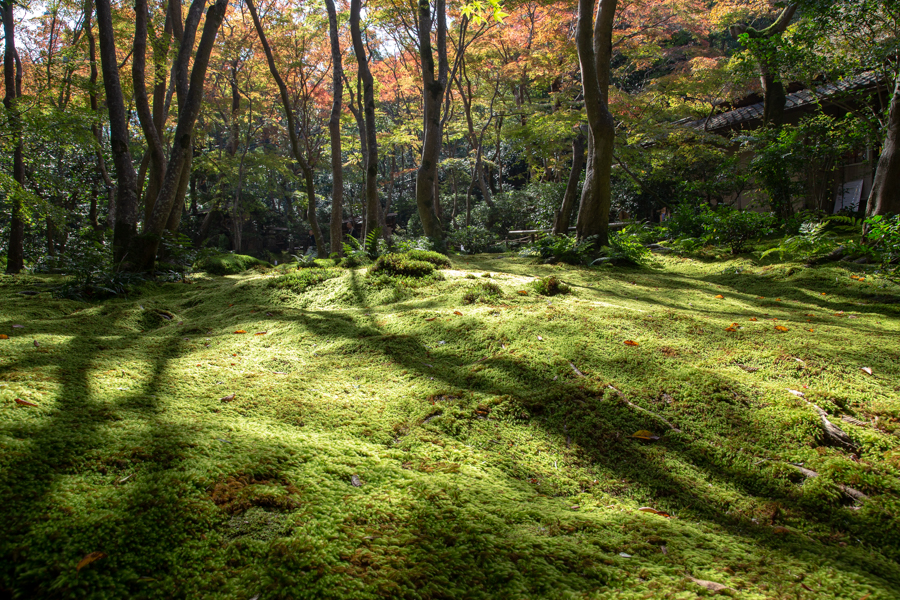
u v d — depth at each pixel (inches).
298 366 128.9
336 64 517.0
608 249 350.9
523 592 51.4
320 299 211.6
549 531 64.7
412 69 739.4
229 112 919.7
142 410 87.1
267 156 812.0
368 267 243.3
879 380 115.0
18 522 53.7
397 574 52.3
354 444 83.3
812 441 93.0
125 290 255.0
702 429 98.2
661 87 536.7
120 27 502.9
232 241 939.3
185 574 50.6
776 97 487.8
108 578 48.8
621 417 100.9
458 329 152.5
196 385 106.5
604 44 357.4
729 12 596.1
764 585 55.7
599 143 352.8
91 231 343.9
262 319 175.5
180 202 391.2
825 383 113.3
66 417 78.7
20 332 146.2
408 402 104.3
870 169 461.4
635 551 61.7
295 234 1073.5
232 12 712.4
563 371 119.6
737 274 290.7
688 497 81.4
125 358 122.0
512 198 767.7
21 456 64.6
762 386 111.3
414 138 805.9
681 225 407.8
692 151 531.5
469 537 59.6
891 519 74.5
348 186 1171.9
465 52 676.1
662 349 132.6
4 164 433.7
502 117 724.7
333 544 55.7
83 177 540.4
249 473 67.6
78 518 55.2
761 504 79.7
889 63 329.4
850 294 223.6
